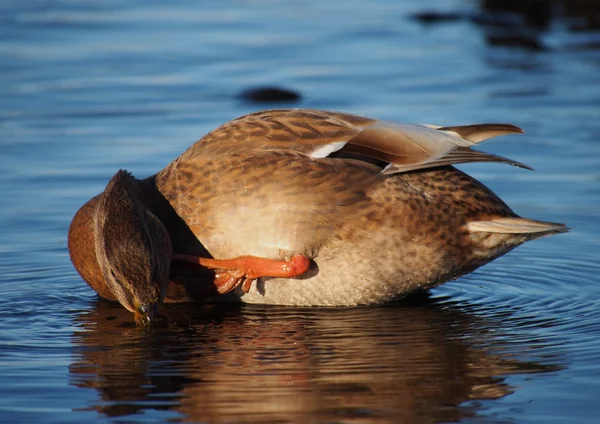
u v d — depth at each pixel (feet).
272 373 30.96
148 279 34.27
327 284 36.96
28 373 31.19
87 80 72.49
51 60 77.56
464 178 36.83
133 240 34.19
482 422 27.35
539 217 47.57
